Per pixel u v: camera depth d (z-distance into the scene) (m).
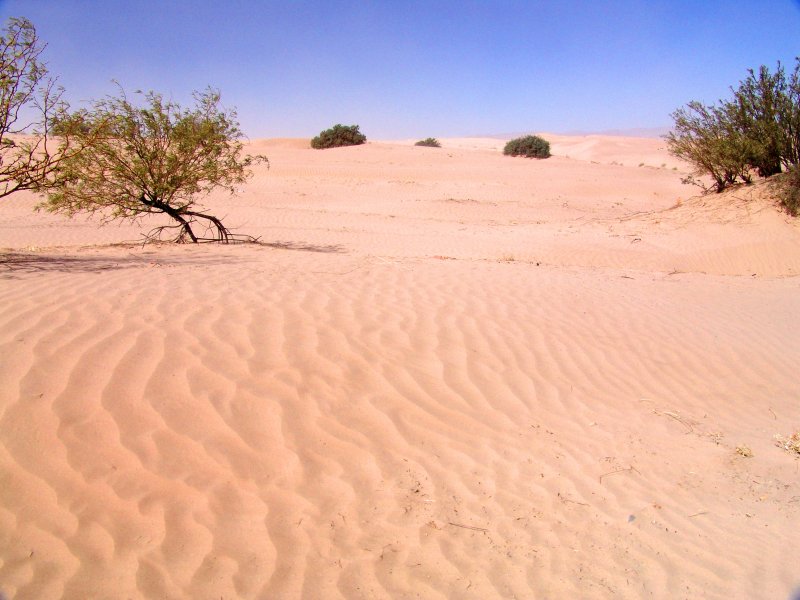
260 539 3.15
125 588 2.76
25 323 4.72
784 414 5.32
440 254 13.73
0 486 3.18
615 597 3.01
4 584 2.69
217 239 11.96
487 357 5.51
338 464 3.83
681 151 19.36
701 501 3.91
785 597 3.05
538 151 47.19
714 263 13.80
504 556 3.25
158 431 3.75
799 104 16.95
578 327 6.53
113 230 15.86
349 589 2.92
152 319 5.12
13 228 15.37
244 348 4.84
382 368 4.96
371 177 32.78
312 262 8.64
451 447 4.20
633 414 5.04
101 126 9.43
